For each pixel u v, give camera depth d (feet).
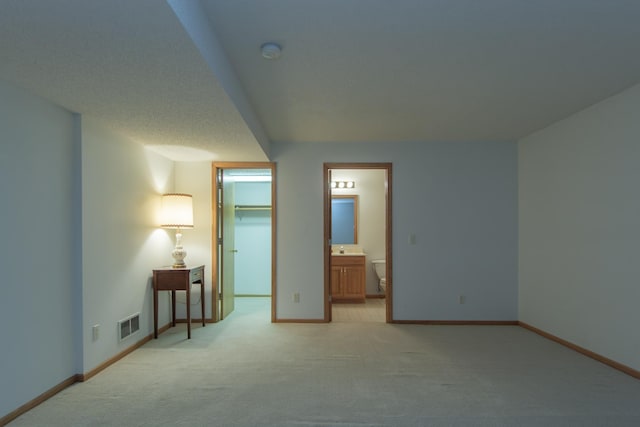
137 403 7.89
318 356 10.87
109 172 10.28
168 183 14.33
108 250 10.22
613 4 5.90
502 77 8.77
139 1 4.43
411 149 14.98
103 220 9.99
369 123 12.46
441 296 14.82
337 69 8.28
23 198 7.57
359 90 9.52
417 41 7.07
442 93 9.76
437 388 8.68
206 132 10.57
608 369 9.91
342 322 14.92
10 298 7.24
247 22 6.38
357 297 19.17
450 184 14.93
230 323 14.70
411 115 11.58
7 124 7.18
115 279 10.55
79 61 6.14
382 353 11.14
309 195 14.92
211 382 9.00
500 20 6.37
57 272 8.50
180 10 4.92
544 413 7.52
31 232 7.77
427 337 12.85
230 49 7.34
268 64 8.01
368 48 7.34
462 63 8.03
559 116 11.76
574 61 7.95
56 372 8.41
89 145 9.38
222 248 15.44
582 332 11.23
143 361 10.45
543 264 13.20
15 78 6.88
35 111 7.86
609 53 7.59
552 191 12.71
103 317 9.94
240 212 21.47
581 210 11.29
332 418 7.29
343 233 20.79
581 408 7.73
